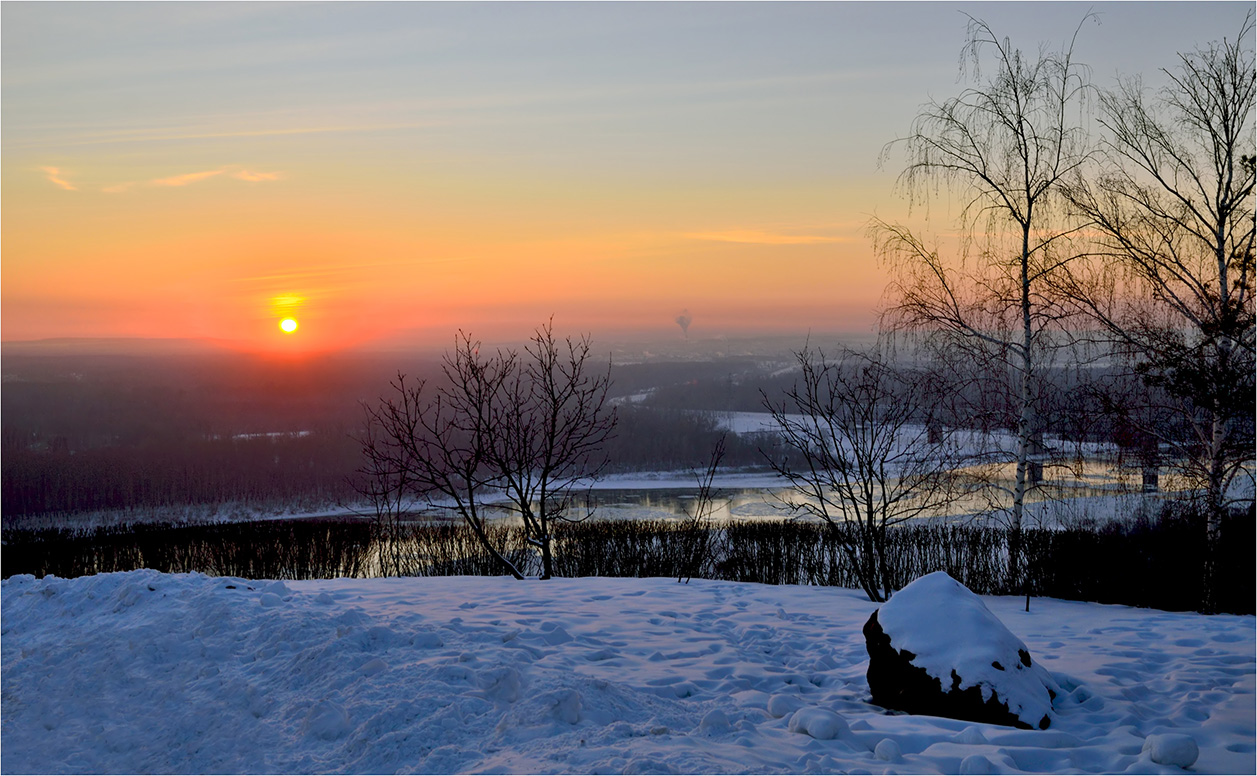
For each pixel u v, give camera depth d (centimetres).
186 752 511
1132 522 1396
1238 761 459
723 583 1177
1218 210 1095
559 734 467
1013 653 573
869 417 1198
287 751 489
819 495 1237
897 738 495
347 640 604
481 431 1294
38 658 652
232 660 618
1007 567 1461
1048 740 493
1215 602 1118
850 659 714
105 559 1970
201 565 1934
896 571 1527
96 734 541
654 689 585
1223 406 1041
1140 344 1148
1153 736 466
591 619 823
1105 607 1194
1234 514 1215
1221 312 1049
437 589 1026
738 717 527
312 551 1914
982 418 1322
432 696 511
